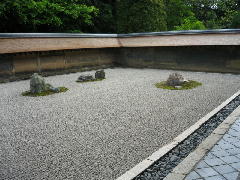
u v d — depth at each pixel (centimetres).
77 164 384
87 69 1545
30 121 597
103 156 407
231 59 1280
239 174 327
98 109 681
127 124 555
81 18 1842
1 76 1170
